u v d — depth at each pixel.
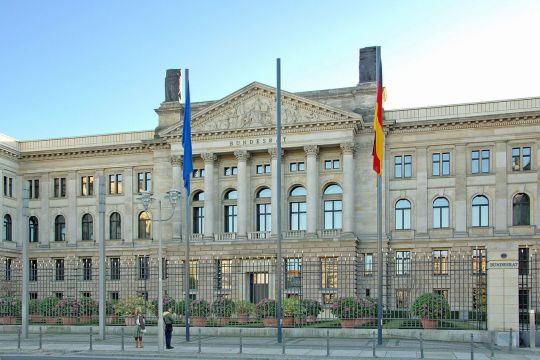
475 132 82.06
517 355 37.50
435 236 82.25
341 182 84.94
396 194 84.50
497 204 80.38
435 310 48.91
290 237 83.94
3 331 56.72
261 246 83.81
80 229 97.12
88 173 97.94
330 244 81.50
